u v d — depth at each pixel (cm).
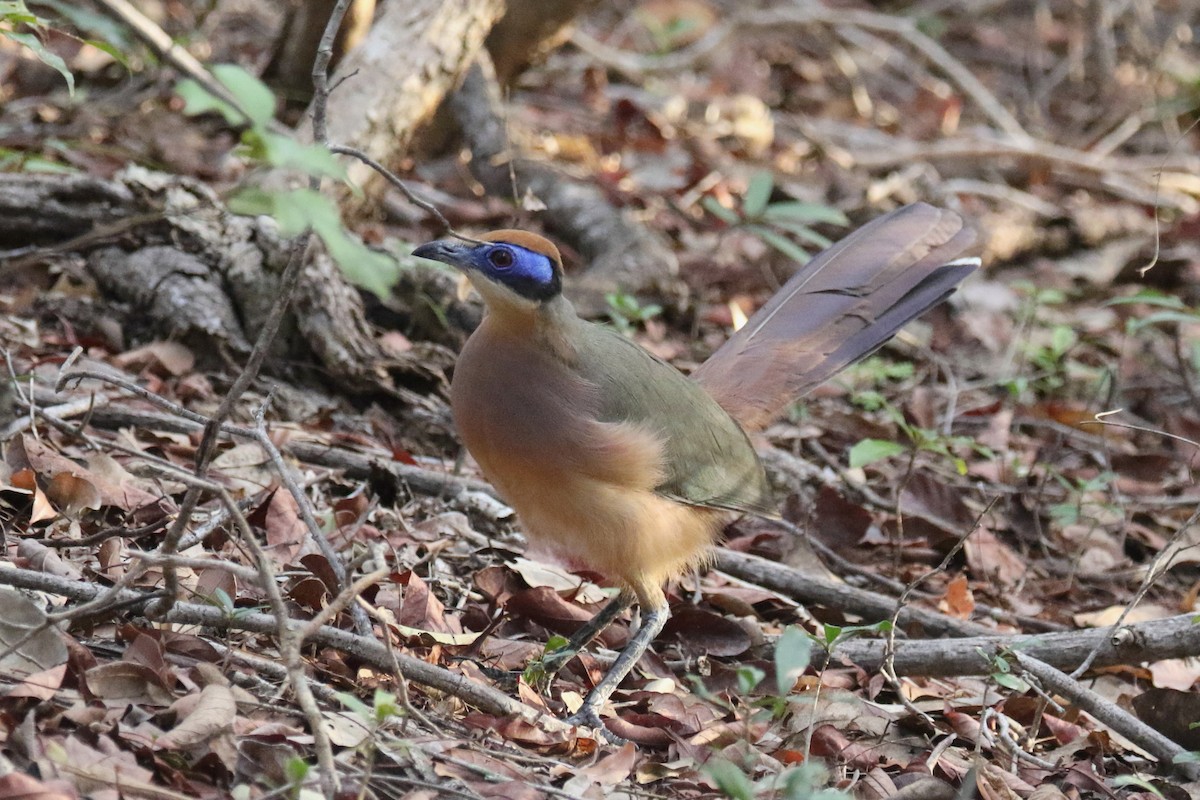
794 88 2534
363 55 1438
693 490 920
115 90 1767
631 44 2562
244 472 1065
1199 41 3061
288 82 1719
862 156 2156
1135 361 1728
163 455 1061
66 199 1280
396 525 1048
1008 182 2223
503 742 768
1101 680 1023
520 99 2147
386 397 1262
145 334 1251
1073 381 1634
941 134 2431
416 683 775
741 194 1906
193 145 1653
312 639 752
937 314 1750
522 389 859
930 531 1258
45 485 942
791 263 1791
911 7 2958
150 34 611
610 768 757
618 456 865
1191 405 1620
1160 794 756
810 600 1070
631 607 1024
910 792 777
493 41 1781
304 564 895
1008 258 1952
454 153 1800
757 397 1041
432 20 1447
